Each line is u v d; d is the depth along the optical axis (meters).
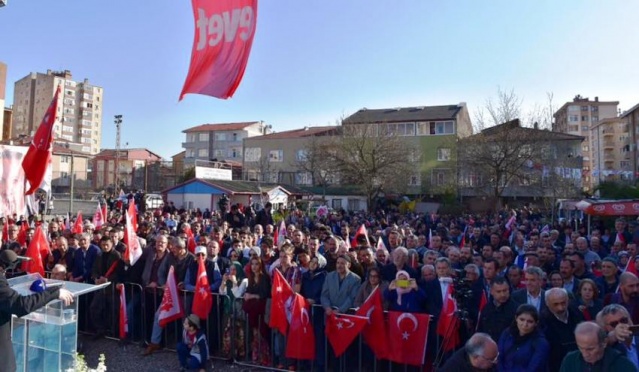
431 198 48.97
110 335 8.13
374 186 43.16
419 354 5.96
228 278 7.34
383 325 6.15
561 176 32.56
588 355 3.57
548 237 9.91
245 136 79.31
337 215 23.62
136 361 7.05
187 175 46.53
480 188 35.88
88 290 4.18
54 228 11.90
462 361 3.81
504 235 15.23
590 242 10.65
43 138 8.49
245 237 9.91
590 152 90.00
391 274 7.16
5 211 13.51
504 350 4.35
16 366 3.81
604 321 4.04
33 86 102.44
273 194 35.75
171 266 7.39
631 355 4.01
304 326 6.49
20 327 3.99
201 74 6.24
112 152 76.62
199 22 6.31
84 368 4.64
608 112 92.69
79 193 42.88
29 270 8.66
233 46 6.00
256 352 7.07
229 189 34.81
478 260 7.97
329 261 7.43
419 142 51.75
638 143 60.78
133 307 7.96
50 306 4.04
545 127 34.22
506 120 34.38
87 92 110.12
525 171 33.50
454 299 5.96
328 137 48.78
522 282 6.54
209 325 7.36
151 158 81.88
